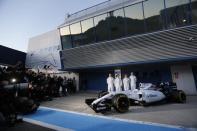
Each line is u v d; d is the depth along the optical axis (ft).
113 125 21.04
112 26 53.52
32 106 29.17
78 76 68.95
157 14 46.01
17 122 23.86
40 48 79.00
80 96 51.37
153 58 46.57
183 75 47.55
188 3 41.81
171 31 43.62
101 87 64.49
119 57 52.37
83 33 59.47
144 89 32.55
